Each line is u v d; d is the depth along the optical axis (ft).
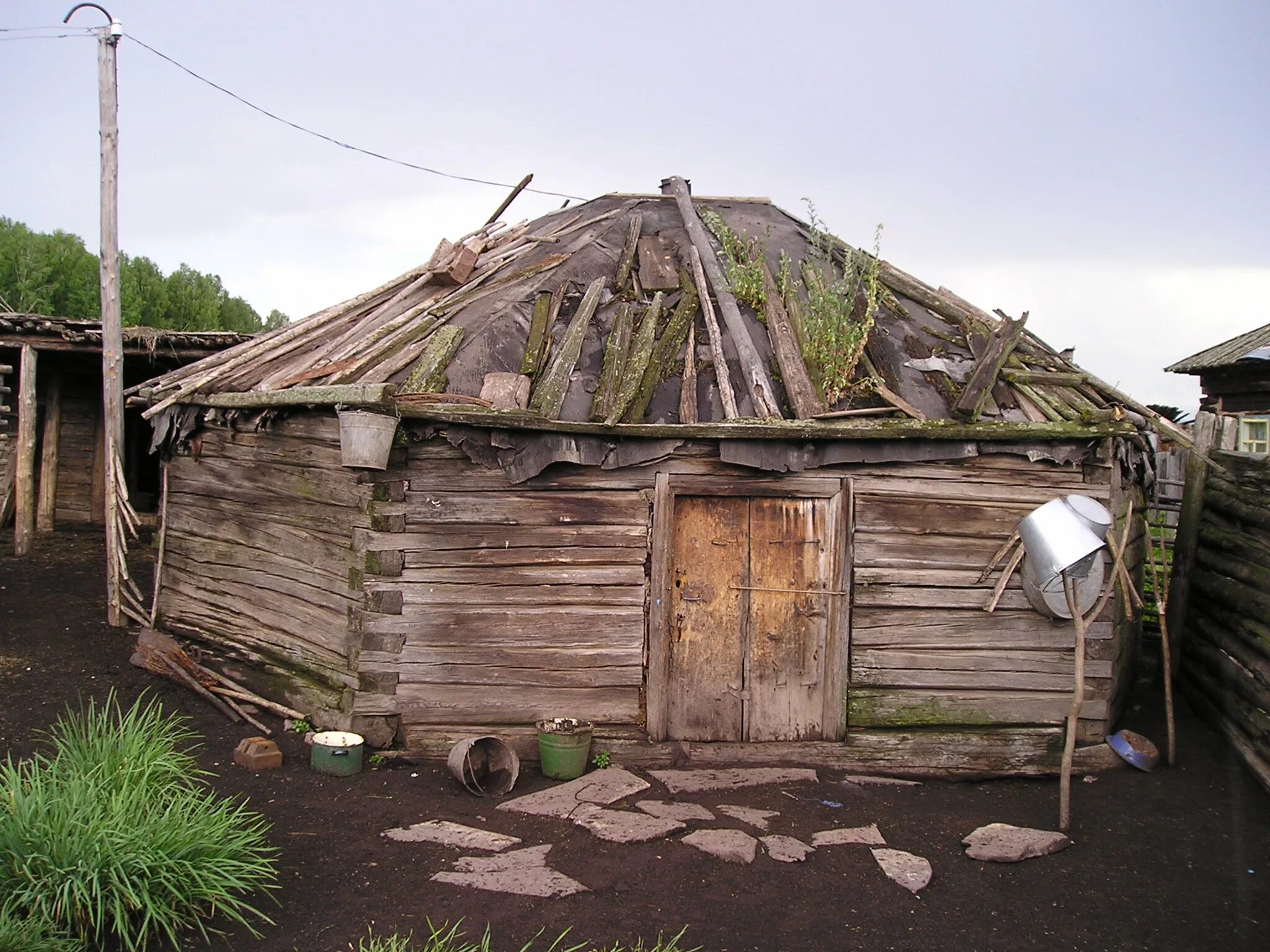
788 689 23.34
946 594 23.44
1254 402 45.06
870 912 16.29
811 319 25.49
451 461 22.49
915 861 17.99
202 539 28.94
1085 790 22.54
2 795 15.30
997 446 23.22
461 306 26.68
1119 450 24.62
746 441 22.52
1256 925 16.47
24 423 40.98
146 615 31.78
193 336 42.14
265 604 25.96
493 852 17.83
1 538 43.19
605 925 15.38
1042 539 18.95
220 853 15.66
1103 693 24.00
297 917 15.31
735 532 23.22
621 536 22.74
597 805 19.88
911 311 29.01
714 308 27.17
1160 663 33.27
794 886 16.96
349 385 22.17
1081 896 17.34
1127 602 22.38
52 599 34.96
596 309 26.84
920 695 23.41
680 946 14.90
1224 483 29.04
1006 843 18.84
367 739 22.49
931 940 15.60
